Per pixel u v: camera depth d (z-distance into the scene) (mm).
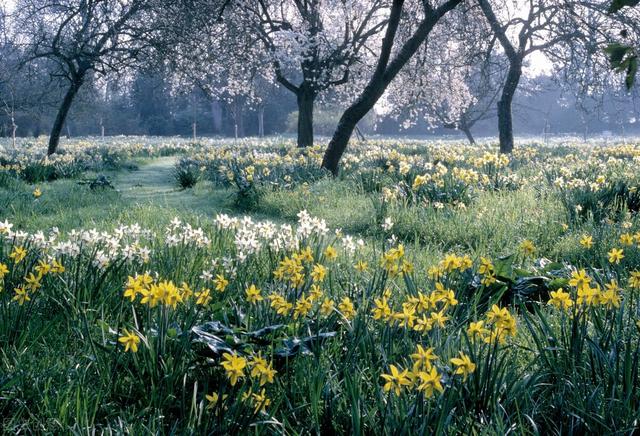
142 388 2955
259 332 3221
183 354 3047
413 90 25234
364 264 4359
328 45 25484
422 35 13648
